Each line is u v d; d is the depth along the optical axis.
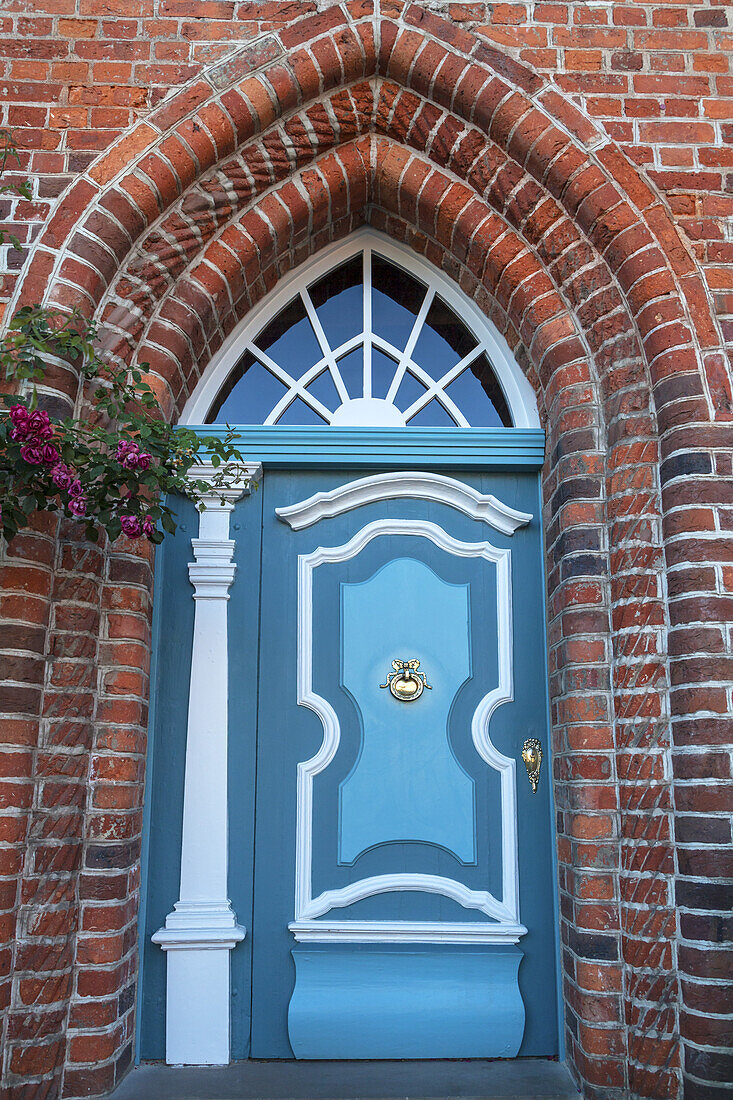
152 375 2.81
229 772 2.90
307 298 3.28
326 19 2.90
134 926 2.68
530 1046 2.76
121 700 2.61
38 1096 2.33
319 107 2.95
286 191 2.97
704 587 2.53
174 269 2.85
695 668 2.49
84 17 2.90
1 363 2.49
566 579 2.76
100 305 2.76
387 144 3.03
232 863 2.85
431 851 2.88
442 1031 2.74
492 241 2.97
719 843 2.41
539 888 2.86
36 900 2.41
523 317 2.99
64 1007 2.42
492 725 2.96
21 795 2.40
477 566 3.07
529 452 3.05
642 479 2.70
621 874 2.56
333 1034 2.73
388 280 3.33
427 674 2.98
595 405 2.83
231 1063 2.71
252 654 2.98
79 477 2.38
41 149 2.78
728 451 2.61
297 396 3.22
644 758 2.56
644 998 2.46
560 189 2.86
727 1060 2.32
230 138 2.86
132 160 2.78
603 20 2.97
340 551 3.05
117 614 2.66
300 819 2.88
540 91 2.89
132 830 2.62
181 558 3.01
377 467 3.08
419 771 2.92
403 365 3.24
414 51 2.88
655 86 2.92
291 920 2.82
